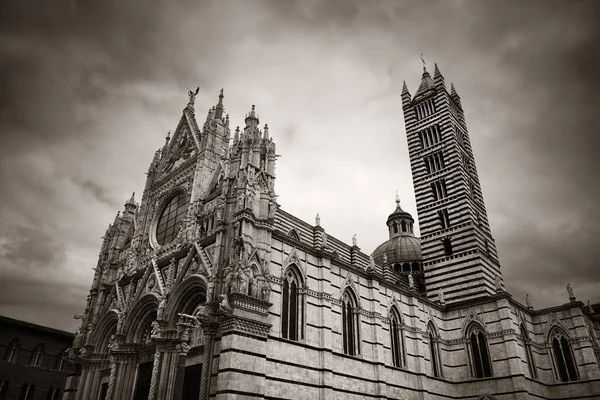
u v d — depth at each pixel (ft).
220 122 199.82
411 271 279.90
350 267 173.06
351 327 165.58
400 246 294.05
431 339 203.62
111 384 157.79
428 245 246.88
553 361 208.44
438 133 270.87
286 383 130.00
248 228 138.10
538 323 218.79
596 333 228.63
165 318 148.56
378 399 157.48
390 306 185.26
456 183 249.34
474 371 199.11
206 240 151.53
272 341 131.23
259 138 161.27
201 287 144.15
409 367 179.32
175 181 199.72
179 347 140.67
